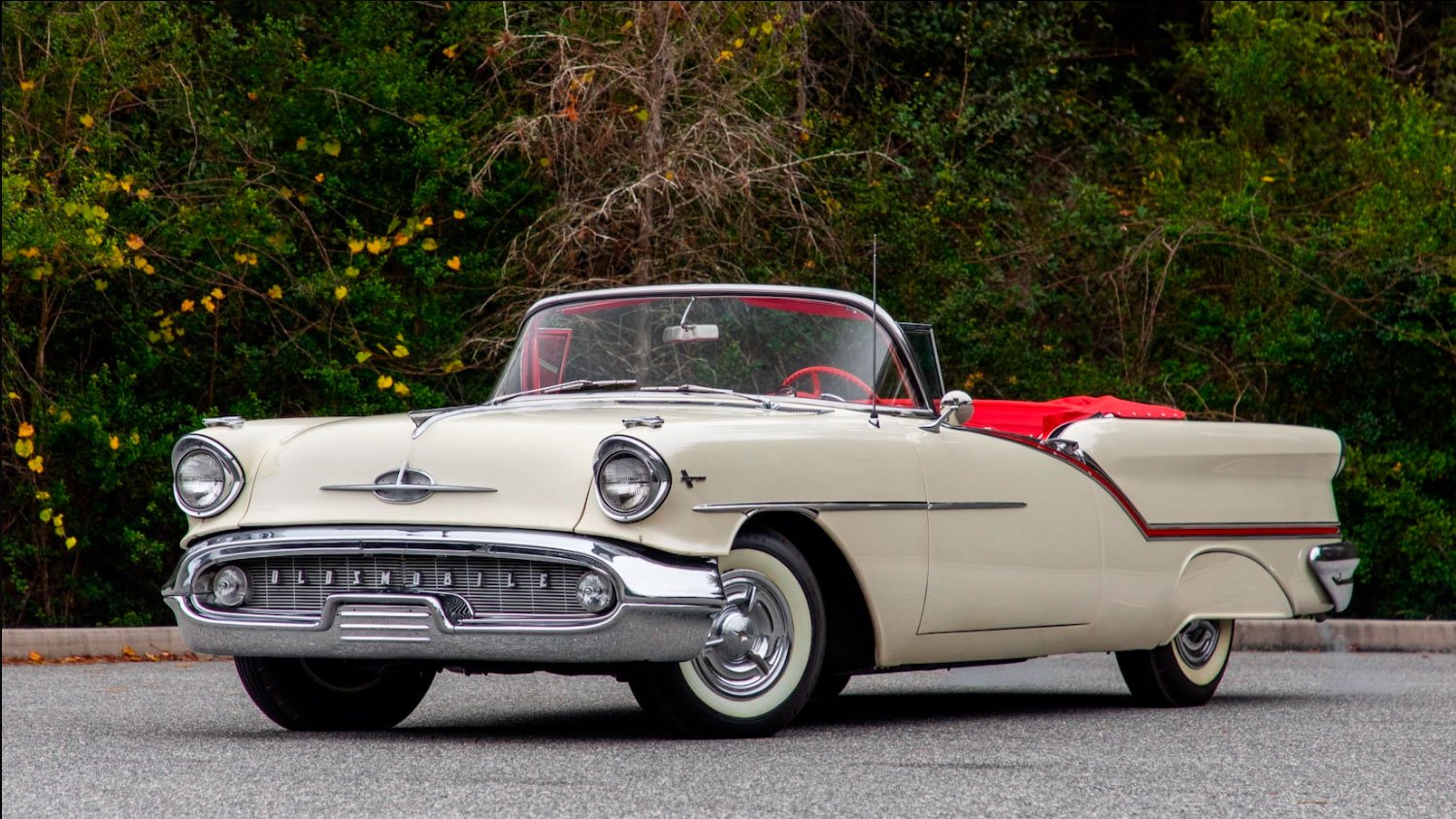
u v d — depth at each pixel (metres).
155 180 28.34
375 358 28.45
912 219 31.30
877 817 9.57
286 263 28.41
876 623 13.28
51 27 27.16
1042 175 40.09
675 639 11.88
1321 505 17.47
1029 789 10.66
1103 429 15.52
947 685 19.31
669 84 29.03
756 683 12.77
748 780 10.80
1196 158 36.59
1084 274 34.50
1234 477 16.53
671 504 11.93
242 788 10.55
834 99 36.88
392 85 29.23
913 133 34.31
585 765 11.43
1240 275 33.78
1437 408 29.17
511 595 11.97
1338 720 15.17
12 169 26.14
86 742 12.98
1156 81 45.72
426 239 28.38
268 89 29.27
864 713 15.70
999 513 14.26
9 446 26.58
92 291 27.11
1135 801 10.31
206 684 18.67
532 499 12.02
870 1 38.81
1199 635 16.72
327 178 29.00
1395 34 42.31
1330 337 29.36
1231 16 37.34
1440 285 29.31
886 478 13.37
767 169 28.02
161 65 27.88
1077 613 15.00
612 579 11.68
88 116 26.38
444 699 16.78
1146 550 15.62
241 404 27.67
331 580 12.31
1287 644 25.97
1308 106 37.84
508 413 13.11
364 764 11.54
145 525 26.84
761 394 14.56
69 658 22.84
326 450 12.72
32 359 27.16
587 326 15.32
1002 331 31.70
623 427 12.22
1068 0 41.88
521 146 28.02
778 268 29.56
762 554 12.68
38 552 26.47
